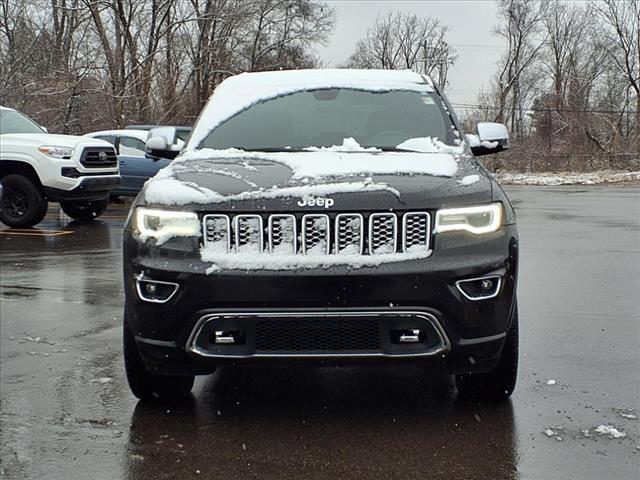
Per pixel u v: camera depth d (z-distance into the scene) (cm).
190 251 325
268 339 319
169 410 375
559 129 4656
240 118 468
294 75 516
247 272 315
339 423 356
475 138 504
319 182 338
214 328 320
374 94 489
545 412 366
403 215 324
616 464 306
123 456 320
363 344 318
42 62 2498
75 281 717
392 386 410
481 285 325
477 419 359
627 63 4516
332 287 313
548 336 513
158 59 3075
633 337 510
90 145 1148
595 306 614
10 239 1023
